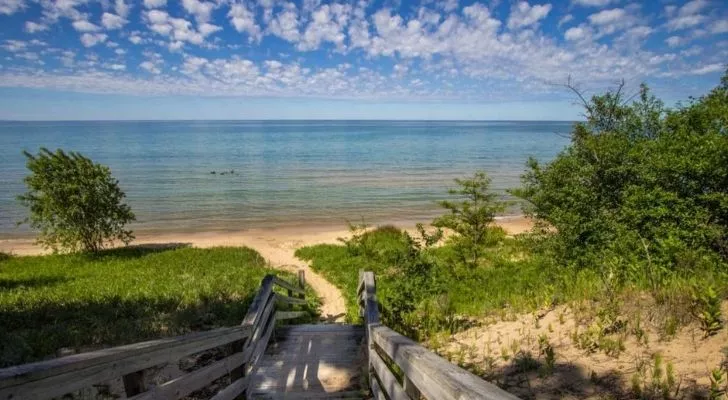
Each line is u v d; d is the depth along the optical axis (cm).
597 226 930
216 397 369
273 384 543
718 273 590
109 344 678
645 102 1046
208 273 1431
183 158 6950
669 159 808
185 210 3134
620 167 927
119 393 475
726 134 800
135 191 3847
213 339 361
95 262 1742
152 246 2152
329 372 576
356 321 977
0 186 4156
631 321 457
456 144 10662
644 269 673
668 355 374
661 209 787
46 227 1897
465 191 1238
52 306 923
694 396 303
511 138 13662
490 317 700
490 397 148
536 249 1089
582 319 516
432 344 576
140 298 1000
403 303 751
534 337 512
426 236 1005
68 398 456
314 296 1249
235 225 2717
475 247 1234
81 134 17500
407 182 4359
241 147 9688
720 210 768
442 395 188
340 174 5006
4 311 867
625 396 329
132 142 11600
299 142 11731
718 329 389
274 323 703
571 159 1046
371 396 489
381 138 13900
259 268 1570
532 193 1113
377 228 2336
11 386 158
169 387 284
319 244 2102
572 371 391
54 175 1855
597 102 1071
